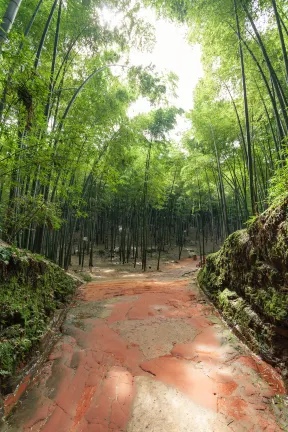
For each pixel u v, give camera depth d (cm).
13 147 269
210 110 700
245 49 459
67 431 149
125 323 323
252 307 278
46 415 162
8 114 257
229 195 1268
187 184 1104
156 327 309
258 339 243
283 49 311
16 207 385
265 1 373
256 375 205
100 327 311
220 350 251
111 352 247
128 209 1408
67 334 293
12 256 265
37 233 491
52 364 226
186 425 153
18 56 226
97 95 635
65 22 489
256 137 581
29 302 278
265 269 255
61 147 325
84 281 660
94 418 159
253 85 502
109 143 728
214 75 562
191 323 323
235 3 381
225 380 198
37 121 282
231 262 364
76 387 192
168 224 1783
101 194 1156
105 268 1055
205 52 519
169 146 1145
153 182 1005
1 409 162
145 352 247
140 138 916
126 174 1104
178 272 966
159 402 173
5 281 247
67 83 550
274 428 149
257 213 316
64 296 428
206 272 510
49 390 188
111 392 185
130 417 160
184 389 187
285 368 200
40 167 324
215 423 154
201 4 414
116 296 458
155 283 585
